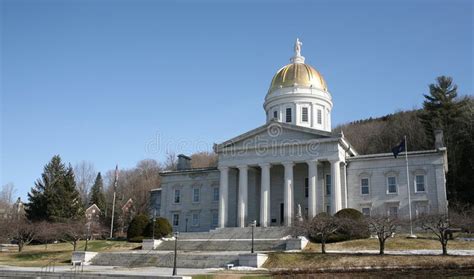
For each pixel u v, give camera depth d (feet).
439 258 125.39
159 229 216.13
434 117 311.88
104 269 142.31
